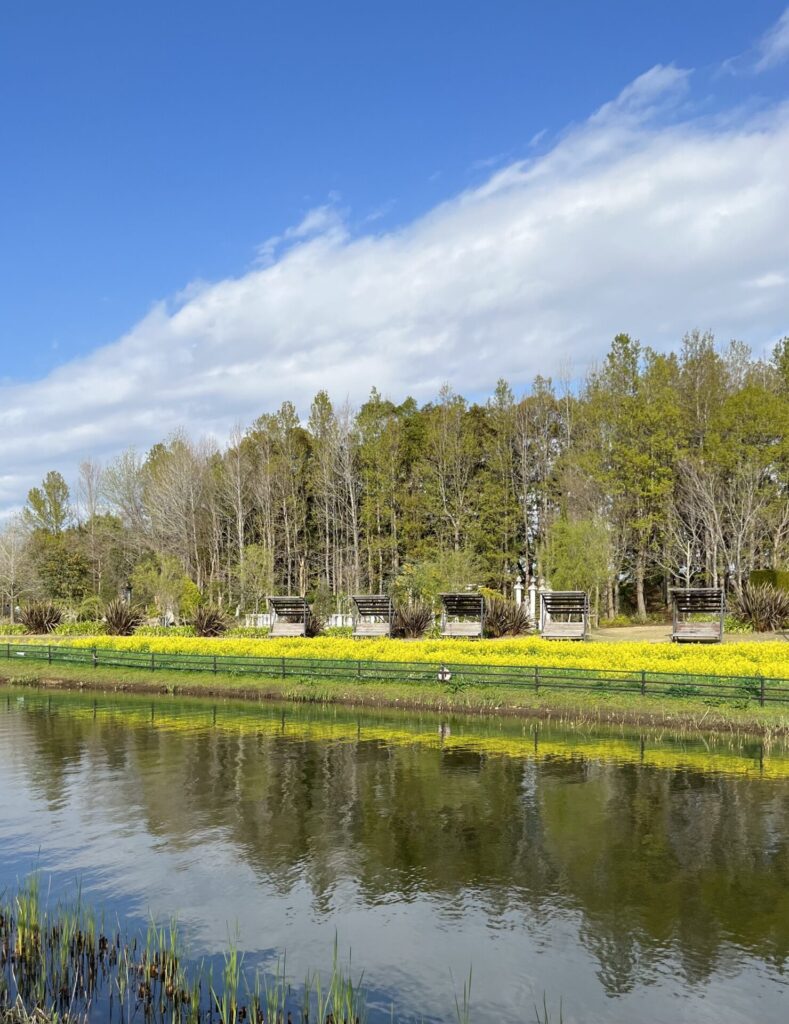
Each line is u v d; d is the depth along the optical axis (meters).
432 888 9.41
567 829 11.34
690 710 18.19
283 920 8.62
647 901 8.98
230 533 62.94
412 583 40.12
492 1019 6.75
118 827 11.73
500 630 30.48
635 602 53.00
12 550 57.84
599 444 46.59
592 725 18.48
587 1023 6.68
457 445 54.19
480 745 16.69
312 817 12.04
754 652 21.67
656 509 45.06
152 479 62.09
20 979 7.23
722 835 11.04
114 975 7.37
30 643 33.66
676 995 7.10
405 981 7.35
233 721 19.98
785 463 40.16
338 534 61.31
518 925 8.46
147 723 19.91
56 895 9.29
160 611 47.19
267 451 61.78
